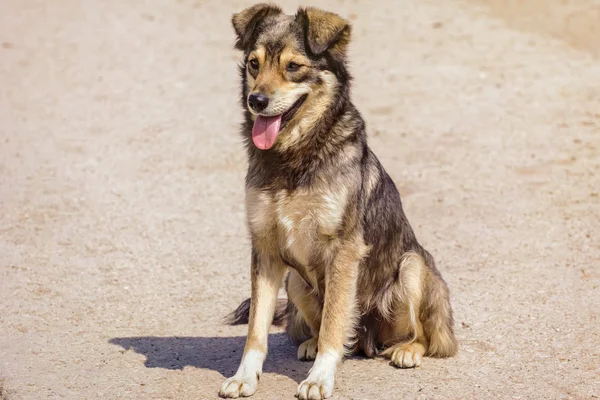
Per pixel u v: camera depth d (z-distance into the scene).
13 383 7.37
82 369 7.73
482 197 13.11
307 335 8.45
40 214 12.73
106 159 15.17
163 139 16.09
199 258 11.25
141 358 8.04
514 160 14.45
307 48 7.45
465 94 17.59
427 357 8.02
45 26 23.45
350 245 7.33
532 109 16.62
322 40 7.38
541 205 12.70
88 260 11.10
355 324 7.55
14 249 11.39
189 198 13.52
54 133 16.38
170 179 14.30
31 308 9.45
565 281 10.01
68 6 25.39
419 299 7.92
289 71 7.41
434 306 7.96
